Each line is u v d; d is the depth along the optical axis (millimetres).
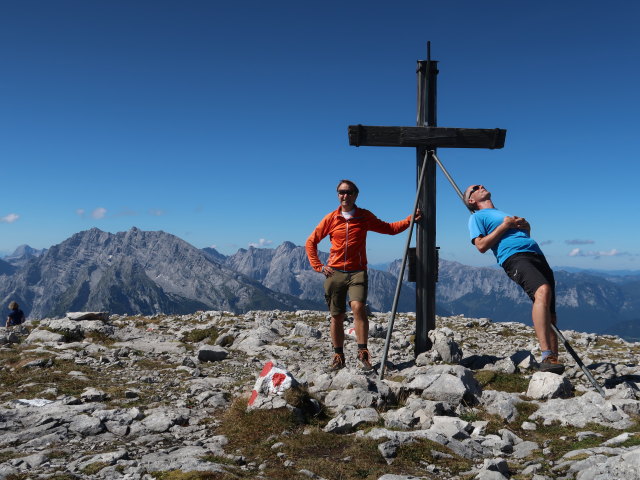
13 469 2566
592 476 2215
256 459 2779
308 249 5023
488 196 4488
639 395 3572
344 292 4949
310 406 3545
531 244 4125
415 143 5188
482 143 5191
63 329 7121
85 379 4746
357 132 5152
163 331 8078
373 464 2635
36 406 3701
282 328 8273
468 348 6812
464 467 2619
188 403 3945
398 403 3730
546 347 3965
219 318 9406
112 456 2729
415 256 5301
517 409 3504
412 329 8281
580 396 3570
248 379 4883
